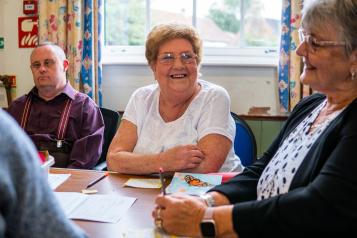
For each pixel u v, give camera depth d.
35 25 2.96
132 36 3.09
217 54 2.96
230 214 0.98
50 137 2.37
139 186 1.43
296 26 2.60
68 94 2.44
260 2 2.94
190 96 1.77
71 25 2.80
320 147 1.01
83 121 2.43
